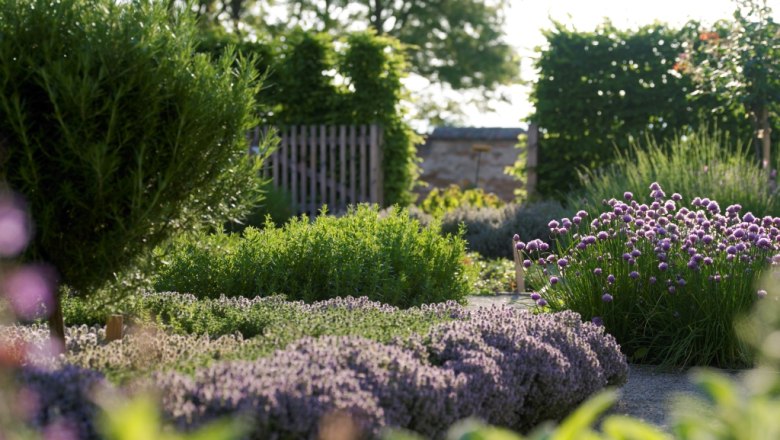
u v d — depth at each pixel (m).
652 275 5.64
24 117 3.35
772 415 1.43
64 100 3.42
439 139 20.62
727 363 5.34
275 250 6.44
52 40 3.49
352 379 2.86
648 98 13.53
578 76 13.80
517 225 11.14
